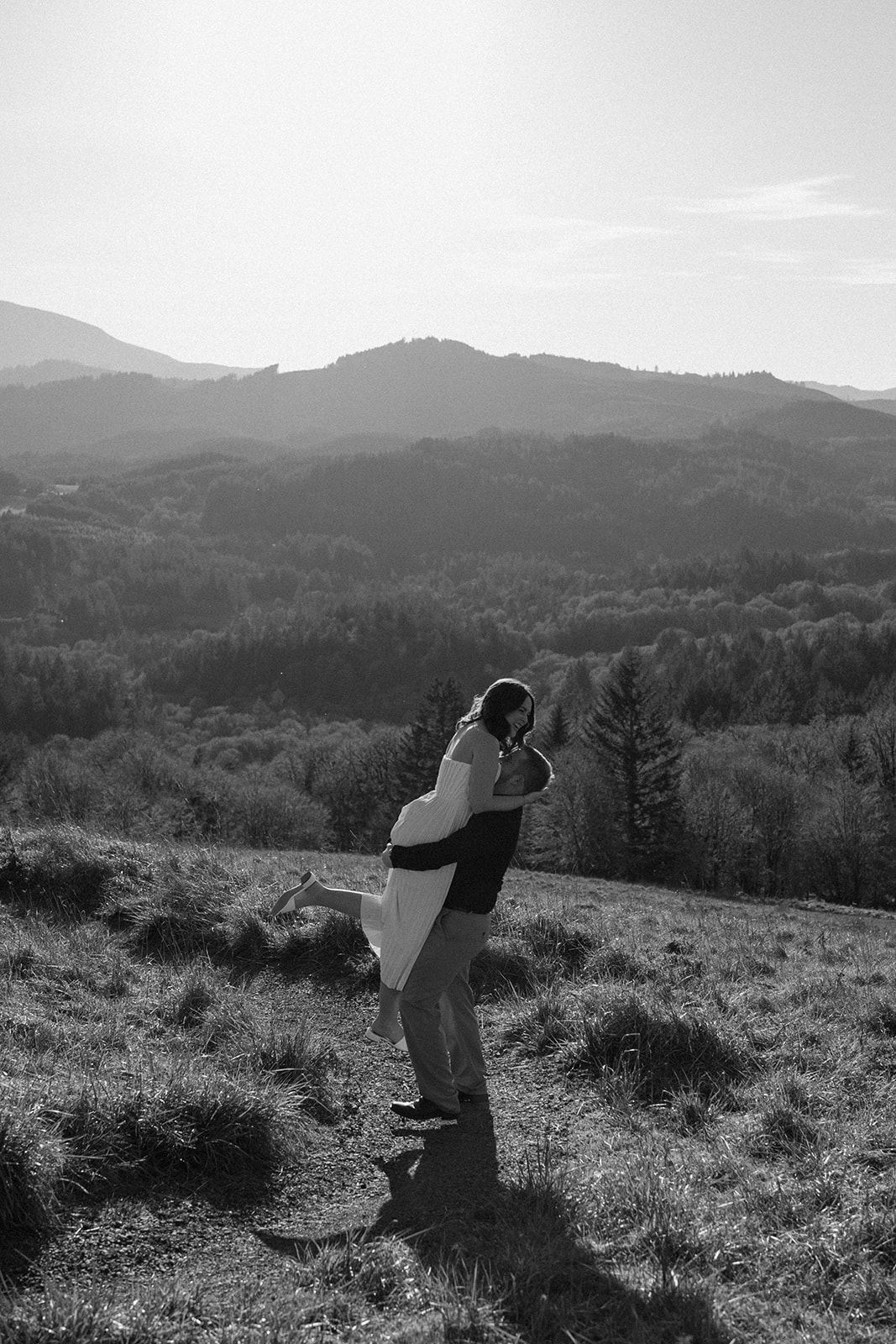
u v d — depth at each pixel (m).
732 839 48.91
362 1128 4.06
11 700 121.56
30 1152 3.14
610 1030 4.87
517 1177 3.54
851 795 48.38
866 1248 3.05
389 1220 3.29
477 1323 2.62
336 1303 2.71
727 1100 4.38
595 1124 4.16
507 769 4.12
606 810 49.06
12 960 5.55
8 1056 3.95
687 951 7.91
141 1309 2.58
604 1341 2.61
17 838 8.12
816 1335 2.66
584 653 154.00
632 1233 3.12
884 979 7.25
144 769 44.94
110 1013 4.91
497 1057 4.97
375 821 61.47
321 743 76.69
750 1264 2.99
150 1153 3.48
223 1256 3.03
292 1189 3.51
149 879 7.34
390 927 4.10
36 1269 2.84
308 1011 5.42
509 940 6.57
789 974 7.26
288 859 12.15
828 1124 4.03
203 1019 4.95
